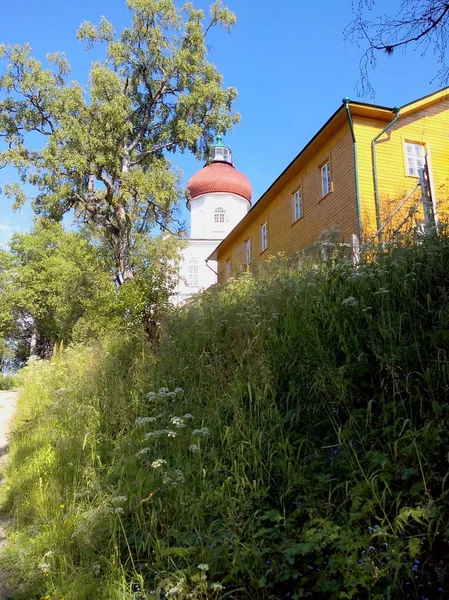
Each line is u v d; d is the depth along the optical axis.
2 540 4.43
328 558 3.03
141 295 10.03
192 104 21.34
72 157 18.59
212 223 43.59
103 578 3.45
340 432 3.80
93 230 25.22
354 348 4.52
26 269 38.38
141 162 22.45
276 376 4.91
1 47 19.81
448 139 15.70
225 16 22.27
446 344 3.96
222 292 8.72
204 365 5.93
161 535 3.77
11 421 9.16
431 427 3.41
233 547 3.30
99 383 7.00
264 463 4.07
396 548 2.78
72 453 5.41
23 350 44.38
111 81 19.67
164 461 3.97
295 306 5.72
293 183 18.52
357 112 14.62
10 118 20.84
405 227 7.18
